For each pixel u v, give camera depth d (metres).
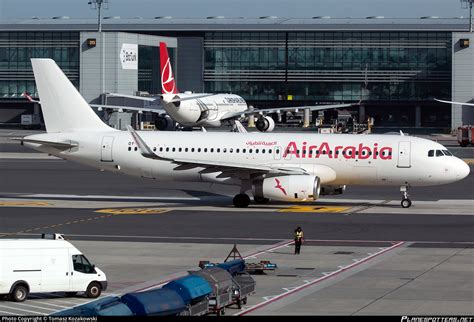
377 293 118.25
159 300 96.81
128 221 187.38
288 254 148.88
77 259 118.31
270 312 107.81
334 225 181.88
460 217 194.12
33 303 114.38
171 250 152.75
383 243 160.12
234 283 109.69
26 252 115.31
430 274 131.38
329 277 129.25
